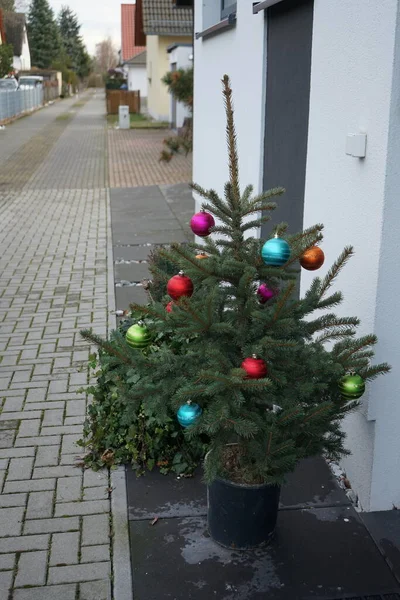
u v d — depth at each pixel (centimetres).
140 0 3319
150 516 388
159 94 3416
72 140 2688
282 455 330
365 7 354
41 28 8181
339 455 393
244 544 357
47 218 1223
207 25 856
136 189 1548
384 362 369
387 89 337
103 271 878
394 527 379
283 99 530
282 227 347
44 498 405
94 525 382
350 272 390
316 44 423
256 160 602
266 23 564
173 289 317
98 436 440
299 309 336
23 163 2033
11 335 655
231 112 343
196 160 950
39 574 345
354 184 379
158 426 425
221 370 312
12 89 4044
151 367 340
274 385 323
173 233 1099
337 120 396
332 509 395
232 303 335
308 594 331
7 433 475
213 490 354
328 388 349
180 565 350
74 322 690
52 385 548
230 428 319
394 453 389
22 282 830
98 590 335
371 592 333
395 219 353
